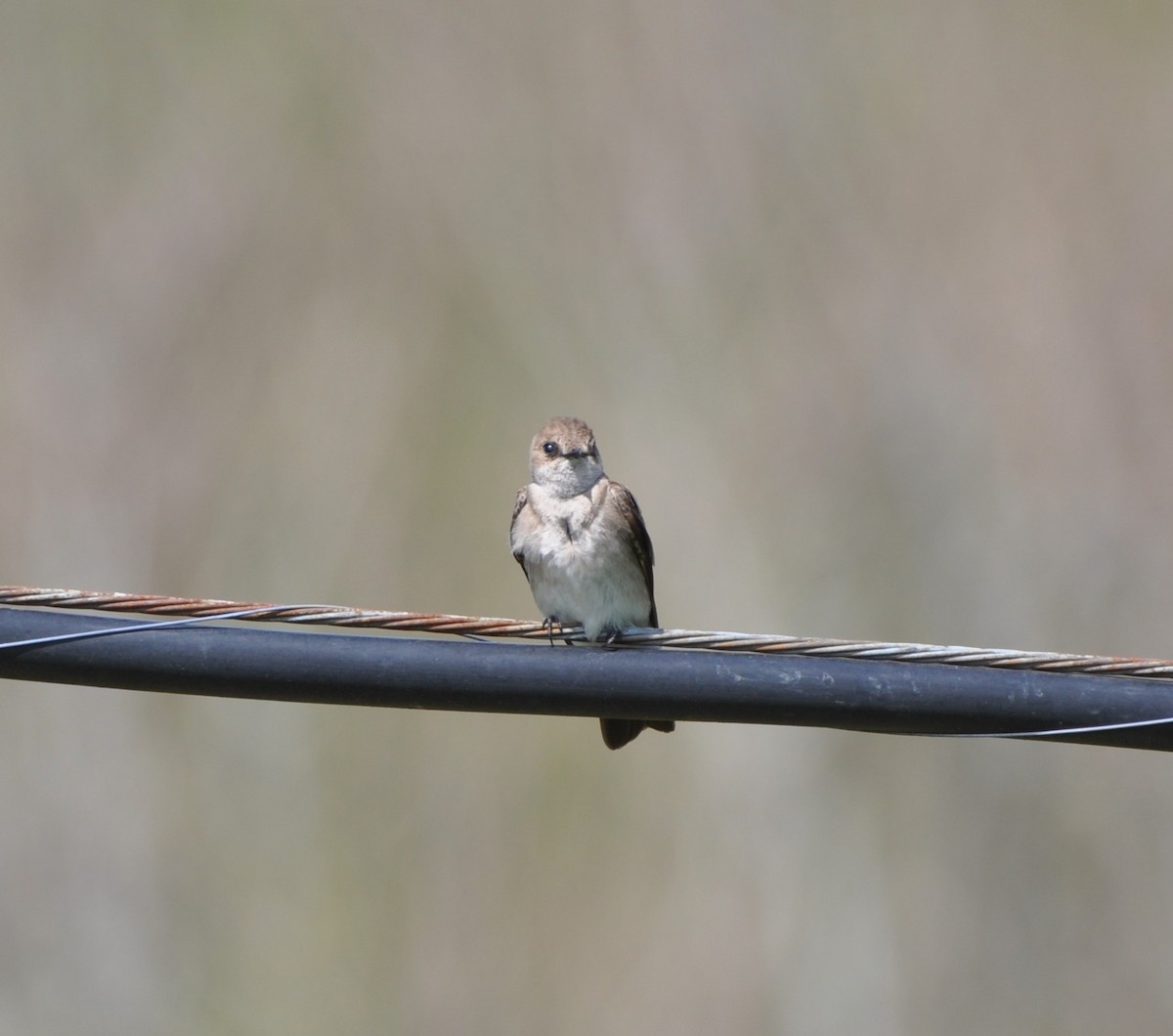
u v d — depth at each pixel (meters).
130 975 32.47
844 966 33.88
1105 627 34.97
